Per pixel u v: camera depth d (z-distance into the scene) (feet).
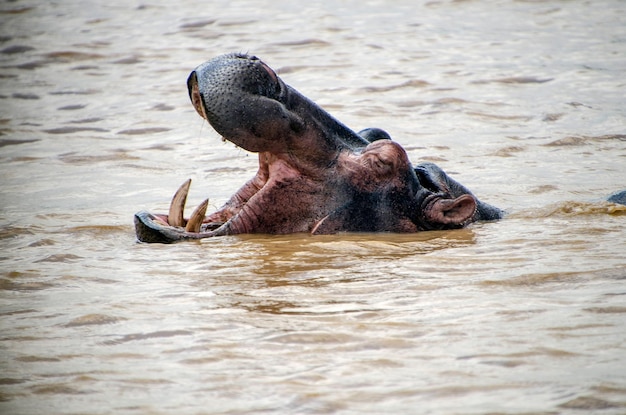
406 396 59.31
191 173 142.61
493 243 95.81
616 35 270.87
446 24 292.20
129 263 90.94
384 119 185.37
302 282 83.20
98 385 61.93
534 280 81.71
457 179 135.23
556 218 107.55
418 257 90.79
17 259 94.58
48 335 71.15
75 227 107.65
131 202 123.75
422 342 67.72
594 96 202.49
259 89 92.48
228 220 100.01
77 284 84.64
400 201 100.22
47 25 307.37
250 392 60.54
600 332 68.44
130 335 70.64
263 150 95.50
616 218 106.83
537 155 152.56
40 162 153.07
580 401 57.52
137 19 313.12
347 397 59.41
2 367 65.05
